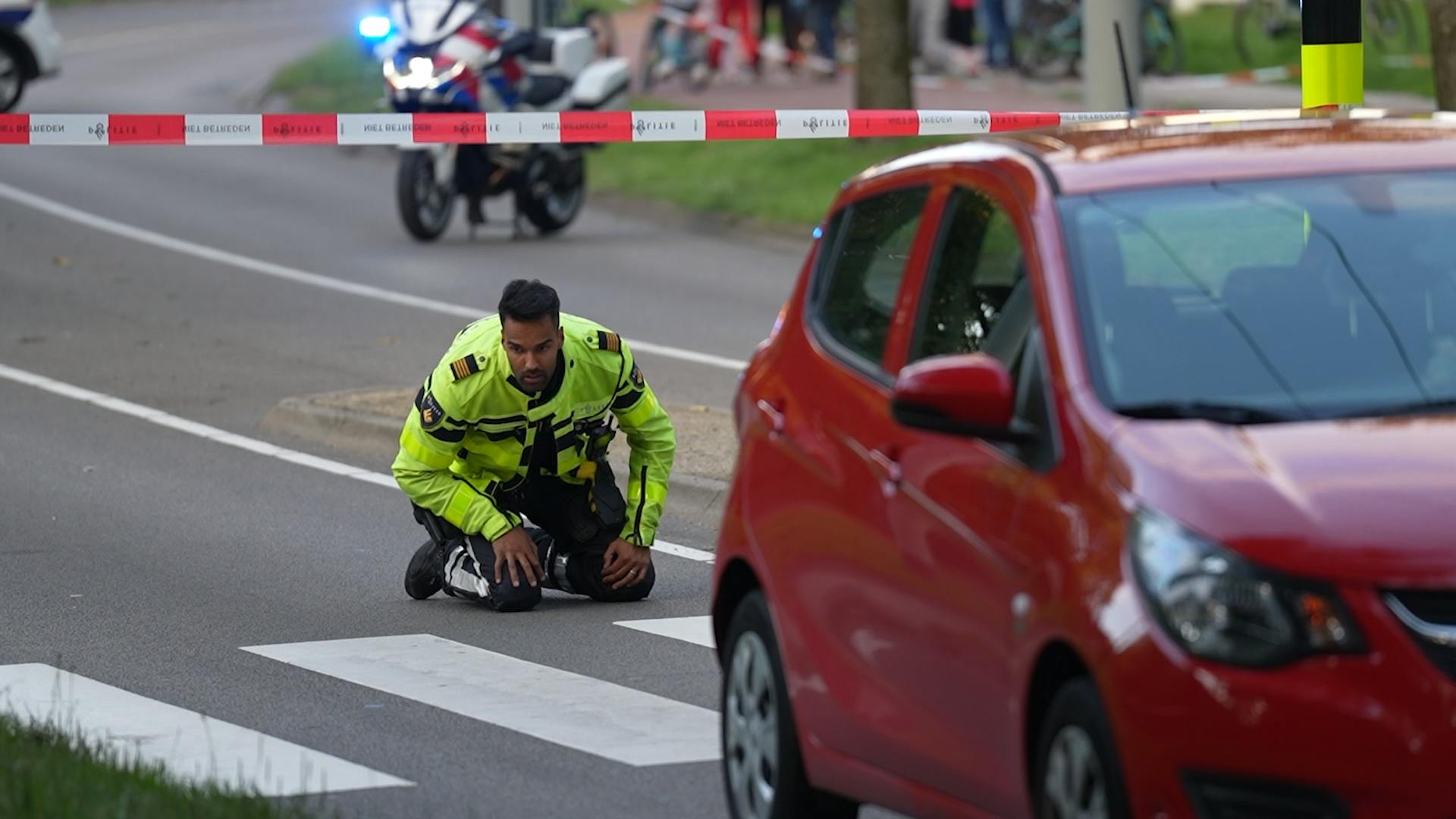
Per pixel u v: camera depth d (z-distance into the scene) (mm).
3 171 107375
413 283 76312
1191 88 122000
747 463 24422
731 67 133000
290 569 39844
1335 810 17016
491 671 32188
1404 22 130375
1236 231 21109
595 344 35188
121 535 42906
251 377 60656
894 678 21031
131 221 91438
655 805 25469
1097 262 20625
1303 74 38250
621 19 172375
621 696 30609
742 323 68125
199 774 26672
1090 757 18109
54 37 115875
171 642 34438
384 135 55375
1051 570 18484
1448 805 16891
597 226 91688
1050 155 22297
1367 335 20375
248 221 91438
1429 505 17641
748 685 24266
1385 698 17000
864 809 25094
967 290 21844
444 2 84375
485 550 36125
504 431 35250
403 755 27750
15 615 36375
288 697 30875
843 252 24609
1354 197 21719
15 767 24250
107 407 56969
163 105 126500
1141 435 18641
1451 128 23156
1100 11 73500
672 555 40531
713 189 93625
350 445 52250
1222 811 17172
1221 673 17156
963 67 134750
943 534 20172
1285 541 17406
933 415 19688
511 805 25484
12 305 73188
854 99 118875
